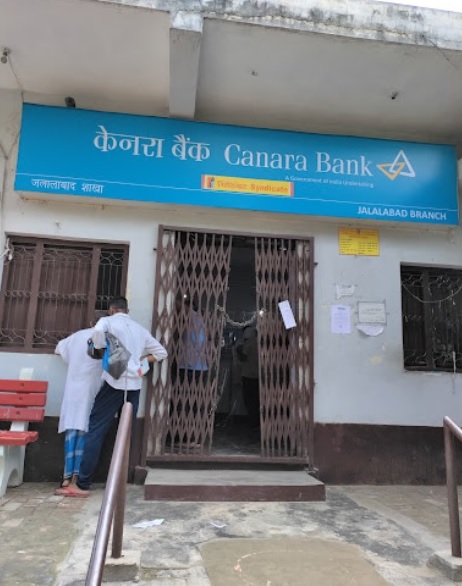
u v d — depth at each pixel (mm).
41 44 4598
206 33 4320
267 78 4941
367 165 5562
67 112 5141
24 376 4805
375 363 5520
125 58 4750
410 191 5590
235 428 7602
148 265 5273
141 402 5027
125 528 3627
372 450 5371
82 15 4230
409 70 4816
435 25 4516
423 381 5578
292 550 3359
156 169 5188
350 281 5621
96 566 1904
